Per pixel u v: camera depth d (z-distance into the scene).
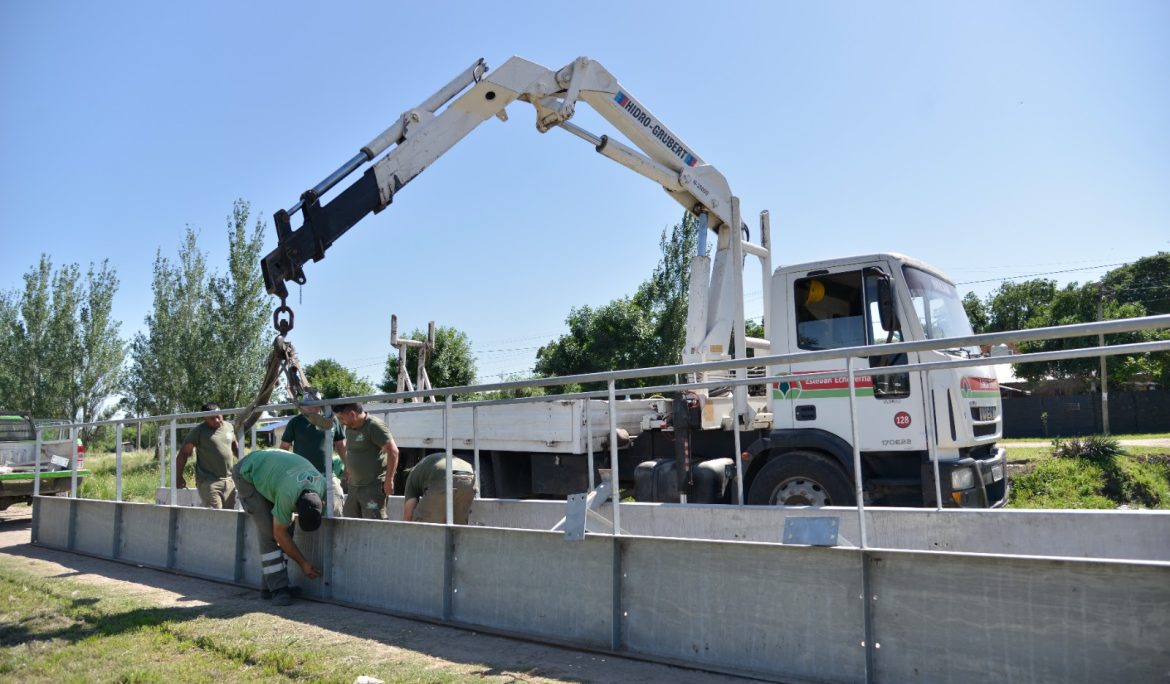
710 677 3.89
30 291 28.06
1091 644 3.05
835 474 6.86
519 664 4.21
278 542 6.13
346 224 6.95
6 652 4.77
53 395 27.86
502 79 7.93
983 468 6.80
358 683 3.90
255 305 23.50
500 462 10.38
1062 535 4.91
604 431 9.41
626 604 4.37
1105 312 33.41
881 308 6.82
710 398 7.77
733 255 8.72
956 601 3.36
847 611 3.63
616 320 33.03
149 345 23.94
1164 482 12.59
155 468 19.73
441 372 38.19
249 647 4.68
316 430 6.93
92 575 7.34
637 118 8.56
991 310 49.16
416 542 5.48
